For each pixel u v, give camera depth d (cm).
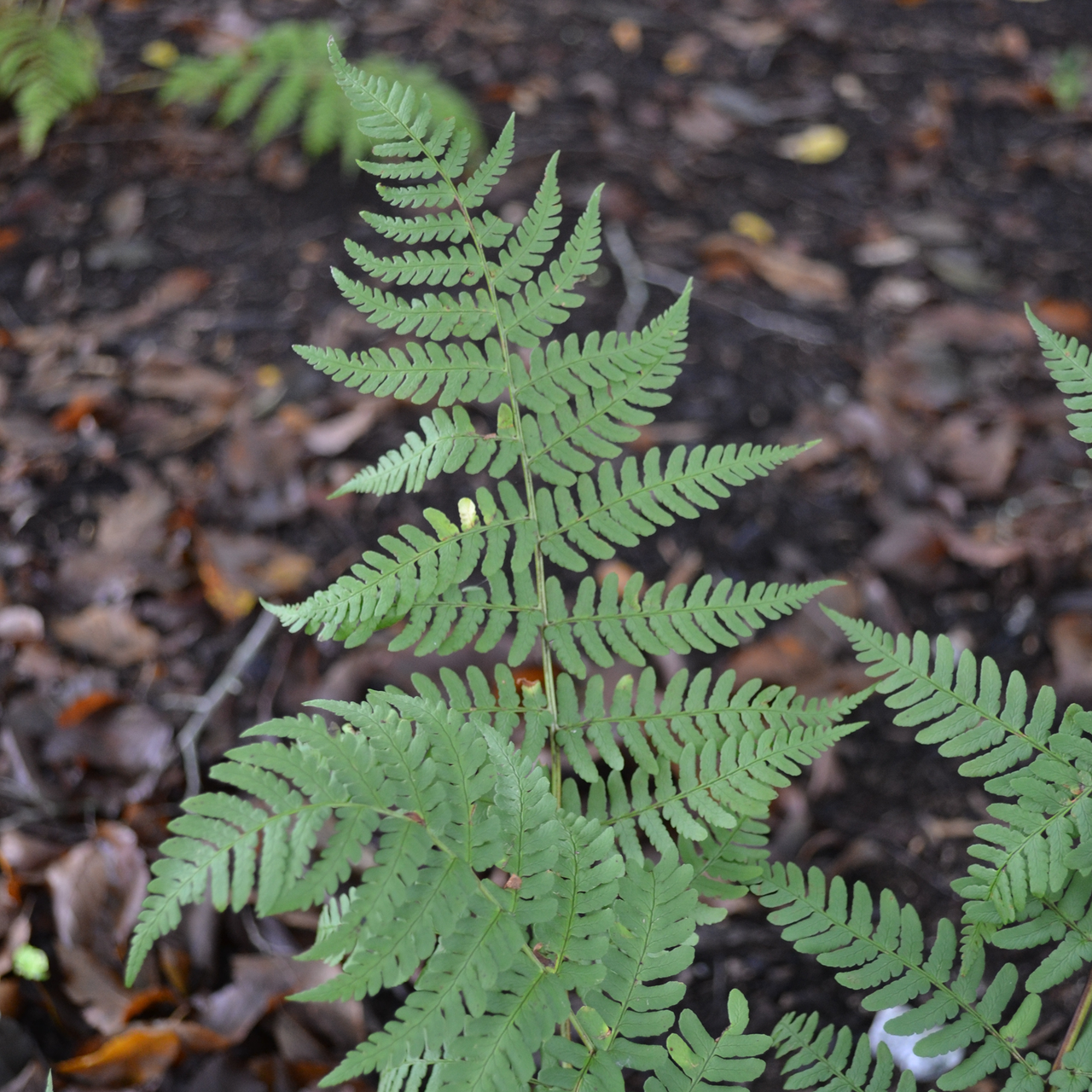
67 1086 180
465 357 133
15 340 326
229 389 313
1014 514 306
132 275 351
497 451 136
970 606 284
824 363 341
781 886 125
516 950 94
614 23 488
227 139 405
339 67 129
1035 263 394
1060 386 131
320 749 97
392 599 124
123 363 322
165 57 436
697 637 131
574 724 130
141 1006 191
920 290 376
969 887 116
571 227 371
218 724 242
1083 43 523
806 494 306
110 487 289
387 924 91
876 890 223
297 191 387
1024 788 118
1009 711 122
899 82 480
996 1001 119
